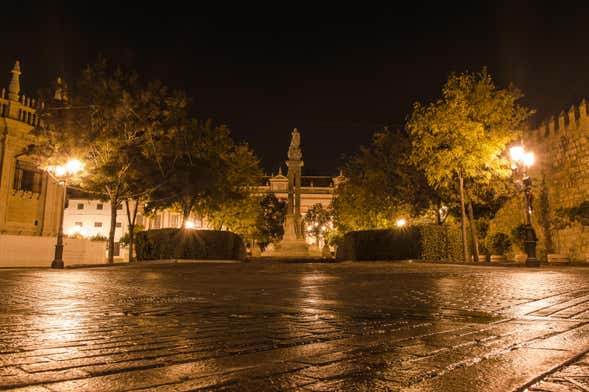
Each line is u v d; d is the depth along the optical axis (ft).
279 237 274.98
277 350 12.39
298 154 149.59
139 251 96.48
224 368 10.43
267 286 33.76
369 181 120.47
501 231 123.54
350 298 25.77
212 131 120.57
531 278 40.57
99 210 231.71
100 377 9.60
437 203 107.86
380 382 9.39
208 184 111.86
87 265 72.18
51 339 13.70
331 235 294.46
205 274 49.73
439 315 19.31
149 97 87.51
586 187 92.68
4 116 104.01
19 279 40.27
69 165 70.23
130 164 89.35
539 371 10.22
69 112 83.46
